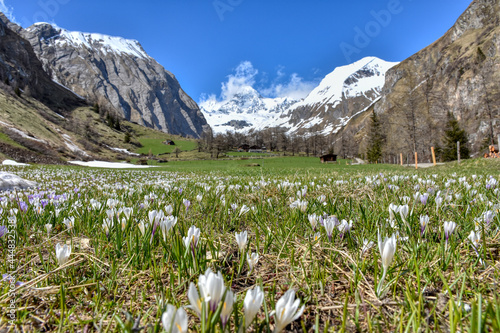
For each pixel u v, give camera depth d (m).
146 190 6.96
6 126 75.12
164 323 0.81
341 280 1.87
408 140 97.81
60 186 9.90
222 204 4.23
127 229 2.52
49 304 1.67
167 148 185.12
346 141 188.25
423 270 1.73
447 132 70.44
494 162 19.89
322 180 8.34
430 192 4.41
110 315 1.54
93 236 2.97
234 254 2.45
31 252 2.58
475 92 126.38
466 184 5.01
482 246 2.00
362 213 3.01
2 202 4.28
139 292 1.81
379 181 6.51
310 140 195.38
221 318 0.93
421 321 1.28
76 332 1.39
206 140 198.88
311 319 1.46
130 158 129.00
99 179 13.73
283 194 5.15
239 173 18.38
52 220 3.43
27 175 15.09
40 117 127.50
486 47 140.25
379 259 2.07
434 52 197.62
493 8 171.38
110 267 2.07
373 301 1.57
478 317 1.03
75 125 149.00
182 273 1.86
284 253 2.33
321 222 2.60
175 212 3.51
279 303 0.97
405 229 2.50
